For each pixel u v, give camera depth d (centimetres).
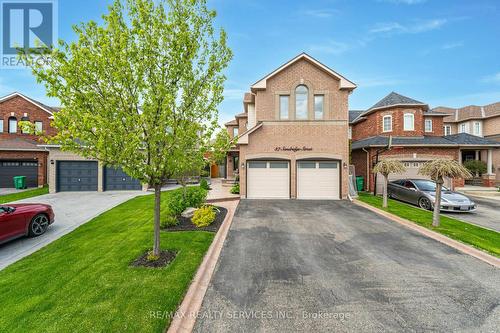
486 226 882
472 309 392
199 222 831
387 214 1024
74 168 1802
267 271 520
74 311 370
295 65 1495
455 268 536
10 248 692
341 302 409
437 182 827
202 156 570
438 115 2048
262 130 1480
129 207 1202
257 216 1016
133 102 477
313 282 474
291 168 1466
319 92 1482
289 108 1492
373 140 1852
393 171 1125
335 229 827
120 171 1878
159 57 496
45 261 575
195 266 521
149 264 529
